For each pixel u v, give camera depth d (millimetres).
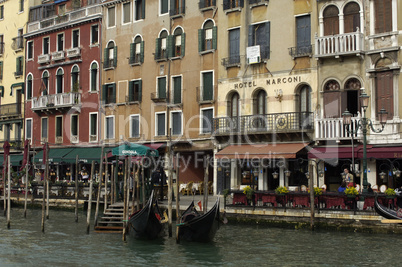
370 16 23203
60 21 37250
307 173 22312
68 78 36656
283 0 26016
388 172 22547
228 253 16438
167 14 31156
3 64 41875
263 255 16031
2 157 38656
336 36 23688
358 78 23469
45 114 37875
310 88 25188
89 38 35406
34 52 39250
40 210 29297
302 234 18641
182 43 30266
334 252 16047
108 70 34125
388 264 14664
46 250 17453
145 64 32156
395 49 22375
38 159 33656
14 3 41219
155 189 24797
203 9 29234
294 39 25578
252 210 20578
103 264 15461
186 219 18453
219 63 28406
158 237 19156
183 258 15984
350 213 18500
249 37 27203
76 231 21188
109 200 26281
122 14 33531
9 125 41250
